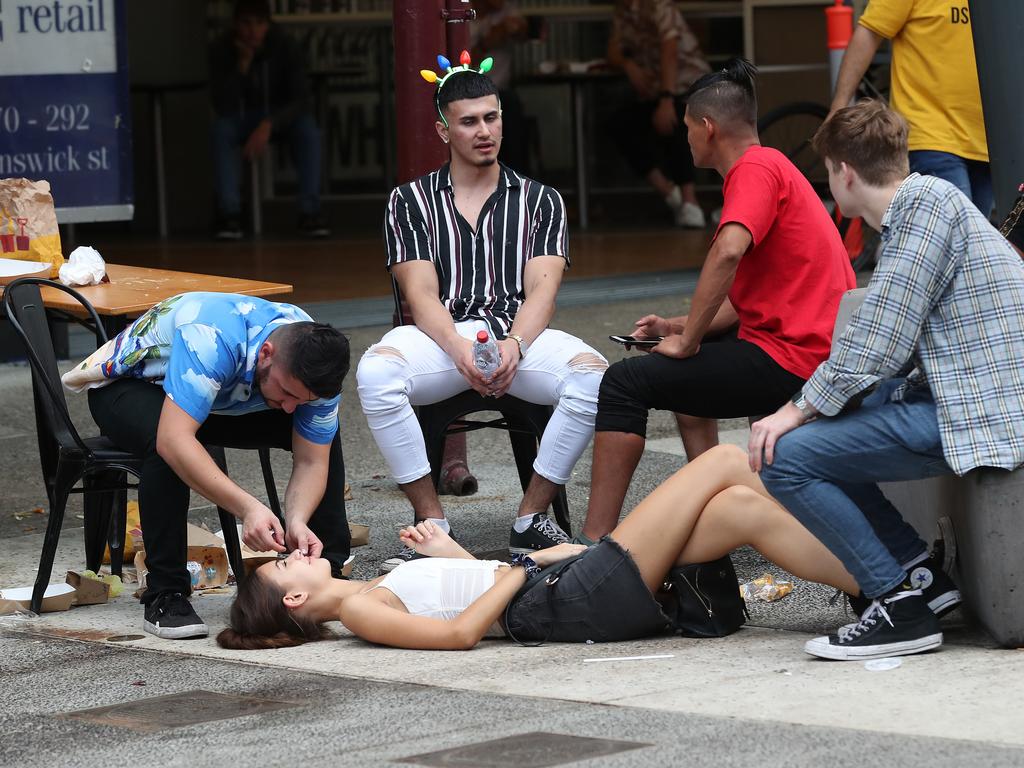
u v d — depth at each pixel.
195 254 31.02
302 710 8.57
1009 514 9.16
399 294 13.62
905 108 16.73
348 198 36.91
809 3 27.83
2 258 13.54
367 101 36.56
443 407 12.73
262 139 33.84
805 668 9.13
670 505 10.04
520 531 12.44
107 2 21.45
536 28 34.59
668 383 11.56
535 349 12.47
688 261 28.03
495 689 8.88
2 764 7.83
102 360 10.99
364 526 13.26
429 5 14.41
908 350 9.09
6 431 17.17
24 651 10.21
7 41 20.78
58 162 21.30
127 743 8.08
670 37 32.94
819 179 24.61
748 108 11.82
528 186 13.05
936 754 7.18
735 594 10.24
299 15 36.09
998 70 12.66
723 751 7.33
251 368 10.44
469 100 12.80
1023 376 9.05
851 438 9.23
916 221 9.05
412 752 7.57
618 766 7.12
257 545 10.34
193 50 36.50
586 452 16.48
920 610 9.35
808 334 11.52
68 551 13.09
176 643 10.38
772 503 9.98
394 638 10.07
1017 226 10.86
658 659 9.54
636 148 34.06
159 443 10.38
